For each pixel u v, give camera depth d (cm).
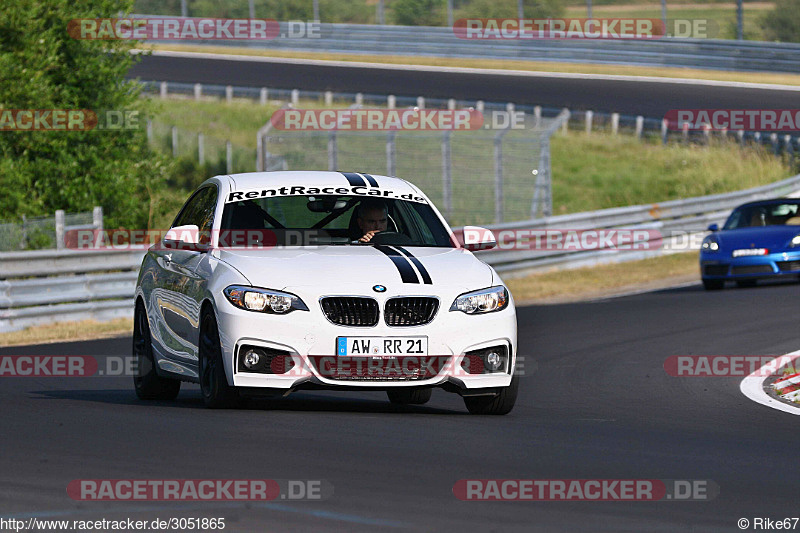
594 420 2884
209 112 15725
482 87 15562
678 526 1667
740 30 16500
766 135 14188
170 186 13312
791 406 3250
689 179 13625
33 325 5969
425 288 2756
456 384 2758
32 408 2950
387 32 18400
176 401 3250
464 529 1611
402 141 12912
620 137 14725
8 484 1891
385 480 1950
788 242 6806
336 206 3100
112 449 2228
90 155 8475
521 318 6009
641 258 9081
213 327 2789
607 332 5284
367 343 2688
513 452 2280
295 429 2502
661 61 16500
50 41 8344
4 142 8219
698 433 2662
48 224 6756
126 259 6575
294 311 2688
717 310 5928
